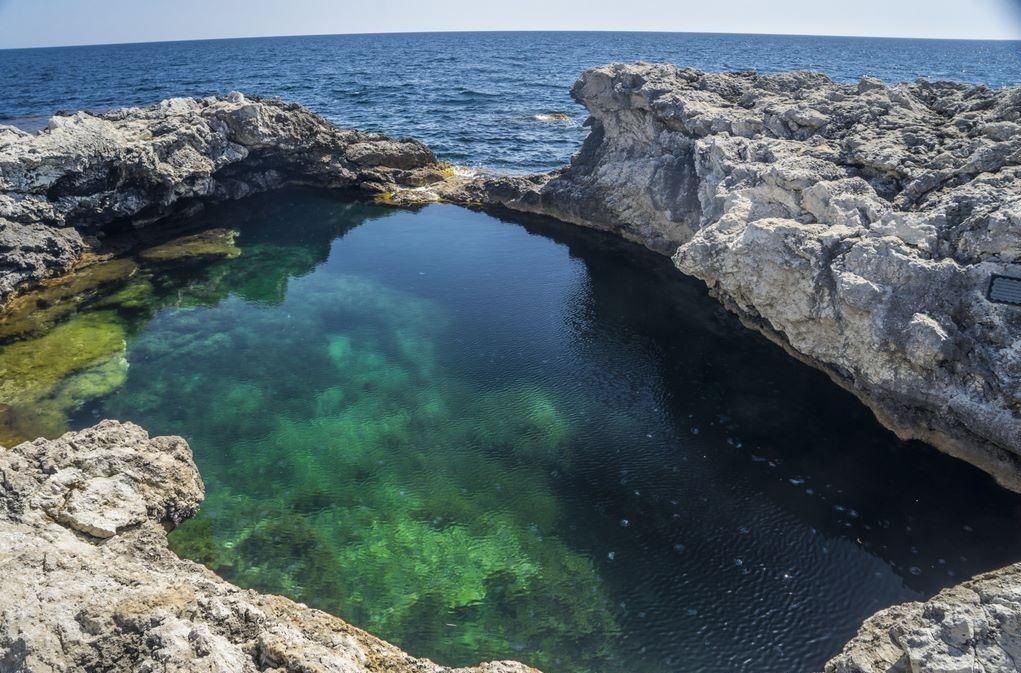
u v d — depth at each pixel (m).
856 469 19.06
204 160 38.38
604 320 28.42
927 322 18.00
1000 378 17.61
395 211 43.72
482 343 26.67
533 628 14.37
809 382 23.14
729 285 24.64
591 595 15.21
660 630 14.37
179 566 13.79
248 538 16.64
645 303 30.00
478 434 21.00
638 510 17.83
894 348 18.75
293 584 15.33
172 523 15.73
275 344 26.42
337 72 135.75
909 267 18.70
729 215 24.52
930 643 9.80
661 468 19.42
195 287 31.42
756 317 26.19
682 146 34.75
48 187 30.59
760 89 34.88
